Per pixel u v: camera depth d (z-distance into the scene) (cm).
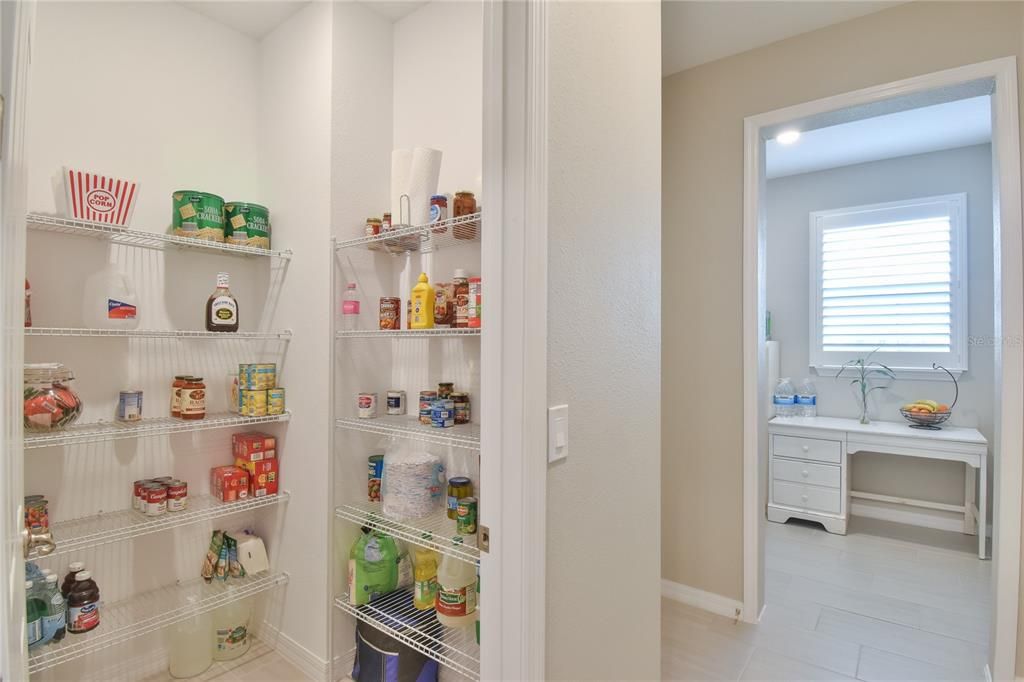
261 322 213
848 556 303
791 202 405
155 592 189
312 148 193
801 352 402
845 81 208
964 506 342
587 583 116
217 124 205
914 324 359
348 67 192
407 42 204
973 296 341
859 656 205
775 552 309
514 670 96
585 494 115
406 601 182
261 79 217
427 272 198
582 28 115
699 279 244
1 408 75
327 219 187
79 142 171
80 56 171
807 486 350
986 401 336
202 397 185
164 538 192
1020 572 174
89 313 164
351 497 192
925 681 190
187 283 197
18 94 78
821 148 348
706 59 239
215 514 183
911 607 244
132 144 183
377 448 201
